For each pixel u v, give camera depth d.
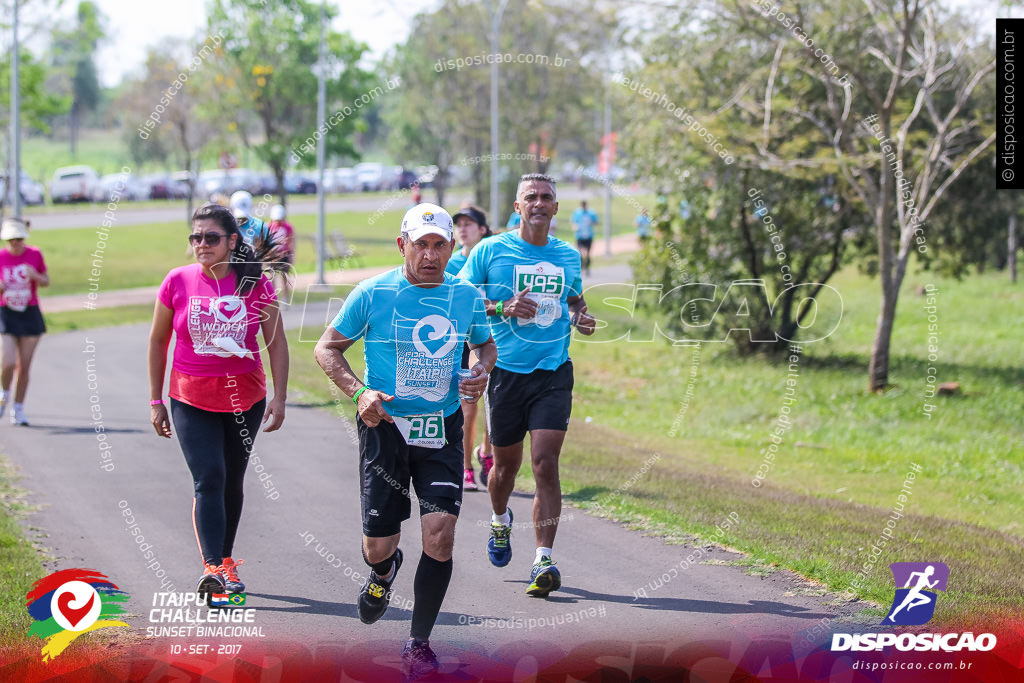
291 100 37.41
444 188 38.84
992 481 12.32
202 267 6.58
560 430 7.14
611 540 8.34
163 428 6.84
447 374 5.84
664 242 21.23
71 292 29.20
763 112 19.56
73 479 9.76
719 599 6.85
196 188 50.44
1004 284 33.28
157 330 6.71
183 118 38.44
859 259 22.81
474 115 36.81
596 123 38.16
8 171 42.59
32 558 7.18
